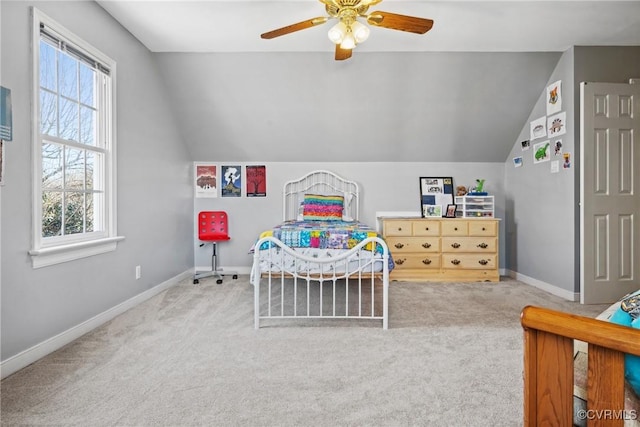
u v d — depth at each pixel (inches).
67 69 90.1
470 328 96.9
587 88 119.0
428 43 126.0
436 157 175.2
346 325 99.2
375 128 161.9
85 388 65.1
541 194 145.6
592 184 119.8
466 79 143.2
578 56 127.0
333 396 62.5
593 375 27.2
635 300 33.9
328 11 85.4
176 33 117.3
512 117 156.0
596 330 25.9
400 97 149.9
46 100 83.3
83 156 96.3
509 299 126.9
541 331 29.3
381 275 102.9
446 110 154.6
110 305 105.0
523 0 96.9
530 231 153.1
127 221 114.6
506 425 54.4
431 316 107.1
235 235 178.7
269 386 65.9
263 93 148.5
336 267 102.0
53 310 82.1
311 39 123.1
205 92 147.2
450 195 176.2
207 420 55.6
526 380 30.0
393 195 177.6
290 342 87.0
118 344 85.7
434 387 65.5
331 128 162.1
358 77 143.0
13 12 71.5
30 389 64.7
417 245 157.2
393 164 177.8
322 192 178.1
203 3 99.1
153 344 85.7
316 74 141.9
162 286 140.0
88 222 98.8
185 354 80.0
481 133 163.3
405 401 60.9
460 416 56.6
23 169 74.0
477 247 156.9
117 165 108.7
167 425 54.4
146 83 128.2
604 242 121.0
